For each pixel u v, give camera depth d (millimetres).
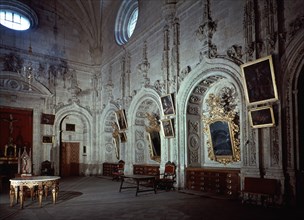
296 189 8172
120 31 20172
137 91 16859
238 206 8797
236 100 11797
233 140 11625
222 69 10945
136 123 17328
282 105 8656
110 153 21234
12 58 18953
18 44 19484
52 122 20031
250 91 9367
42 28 20734
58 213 8164
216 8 11625
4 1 19297
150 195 11312
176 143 13180
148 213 7992
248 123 9656
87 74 22344
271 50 8969
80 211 8391
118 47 19516
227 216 7492
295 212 7738
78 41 22344
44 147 19766
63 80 21188
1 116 18359
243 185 9547
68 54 21672
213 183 11367
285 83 8625
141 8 17297
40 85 19844
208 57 11523
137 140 17281
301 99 8625
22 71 19297
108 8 21562
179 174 12836
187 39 13102
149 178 11719
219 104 12398
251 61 9211
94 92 22156
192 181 12398
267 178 8727
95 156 21516
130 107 17375
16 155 18219
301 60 8305
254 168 9234
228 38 10898
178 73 13500
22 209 8789
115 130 19812
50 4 21297
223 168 11695
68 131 21344
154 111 16953
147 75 15922
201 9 12352
